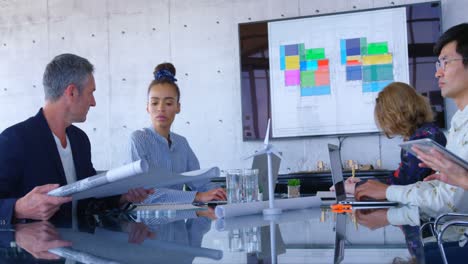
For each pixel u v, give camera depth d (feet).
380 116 8.64
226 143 16.29
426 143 4.52
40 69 18.28
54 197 4.94
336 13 15.14
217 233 3.11
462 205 5.68
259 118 15.74
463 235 4.37
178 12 16.92
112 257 2.08
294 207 5.66
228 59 16.39
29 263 1.97
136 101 17.25
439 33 14.26
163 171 5.08
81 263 1.91
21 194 6.04
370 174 13.67
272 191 5.12
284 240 2.70
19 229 4.00
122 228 3.73
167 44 16.99
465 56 6.81
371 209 5.35
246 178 5.74
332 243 2.56
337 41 15.14
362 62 14.89
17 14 18.47
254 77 15.83
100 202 6.48
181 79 16.79
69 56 6.75
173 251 2.25
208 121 16.47
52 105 6.70
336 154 7.09
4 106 18.52
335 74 15.12
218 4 16.52
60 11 18.13
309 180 14.10
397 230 3.21
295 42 15.51
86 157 7.12
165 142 9.41
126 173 4.28
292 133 15.42
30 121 6.34
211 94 16.48
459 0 14.42
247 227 3.51
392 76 14.62
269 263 1.88
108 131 17.44
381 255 2.13
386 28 14.71
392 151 14.80
